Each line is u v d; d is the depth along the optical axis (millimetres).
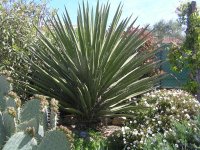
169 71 11352
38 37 8570
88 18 8633
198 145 5148
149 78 8273
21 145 3174
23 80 8578
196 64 9078
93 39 8297
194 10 9516
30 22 9367
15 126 3475
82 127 8133
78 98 8164
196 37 9109
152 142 5656
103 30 8609
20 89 8203
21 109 3807
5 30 8656
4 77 4320
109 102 8133
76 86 8094
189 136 5340
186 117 6973
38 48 8328
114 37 8359
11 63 8586
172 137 5500
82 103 7863
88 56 8320
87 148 6402
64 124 8312
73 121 8297
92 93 8039
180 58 9297
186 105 7441
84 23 8562
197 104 7656
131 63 8273
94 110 8156
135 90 8188
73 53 8188
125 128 6758
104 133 7883
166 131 6043
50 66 8203
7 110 3516
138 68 8328
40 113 3621
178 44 9758
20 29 8898
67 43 8359
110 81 8078
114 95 8148
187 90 9164
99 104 8180
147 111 7398
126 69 8273
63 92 8305
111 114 8000
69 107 8258
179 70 9375
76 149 6301
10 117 3471
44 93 8227
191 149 5020
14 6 9312
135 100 8078
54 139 3129
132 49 8320
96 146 6590
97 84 7973
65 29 8586
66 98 8297
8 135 3451
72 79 8180
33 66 8164
